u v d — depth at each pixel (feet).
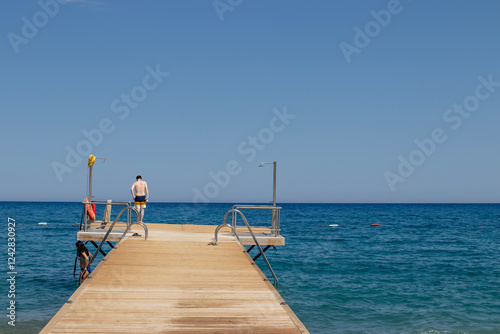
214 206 633.20
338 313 44.19
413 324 40.50
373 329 38.93
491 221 254.27
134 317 20.45
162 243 40.55
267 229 52.11
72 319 19.94
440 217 305.12
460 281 62.90
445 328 39.34
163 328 19.11
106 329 18.76
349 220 262.47
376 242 128.16
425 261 85.30
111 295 23.99
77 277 61.26
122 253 35.58
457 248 111.55
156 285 26.25
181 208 501.97
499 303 48.65
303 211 431.84
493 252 102.37
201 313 21.30
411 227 201.46
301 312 44.50
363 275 67.67
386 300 49.98
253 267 31.50
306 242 127.13
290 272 70.38
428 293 53.88
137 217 42.83
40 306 44.34
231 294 24.71
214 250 37.63
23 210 364.99
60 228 172.24
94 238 46.44
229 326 19.57
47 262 77.25
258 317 20.86
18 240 120.67
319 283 60.29
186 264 32.07
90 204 49.21
